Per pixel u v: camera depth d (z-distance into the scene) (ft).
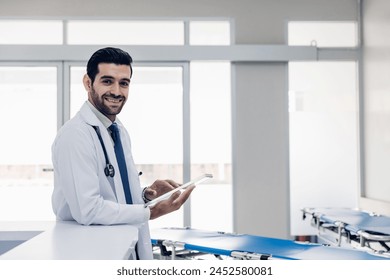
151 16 16.98
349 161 17.65
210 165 17.43
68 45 16.31
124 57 5.22
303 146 17.49
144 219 5.09
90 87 5.38
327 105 17.56
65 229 4.74
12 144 17.16
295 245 9.14
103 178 5.34
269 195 17.10
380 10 15.60
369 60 16.65
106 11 16.90
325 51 17.15
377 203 15.53
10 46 16.19
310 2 17.34
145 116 17.28
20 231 5.80
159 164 17.29
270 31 17.16
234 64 17.08
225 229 17.44
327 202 17.53
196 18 17.06
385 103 15.31
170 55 16.46
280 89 17.16
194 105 17.35
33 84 17.06
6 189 17.13
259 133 17.15
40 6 16.76
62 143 5.13
